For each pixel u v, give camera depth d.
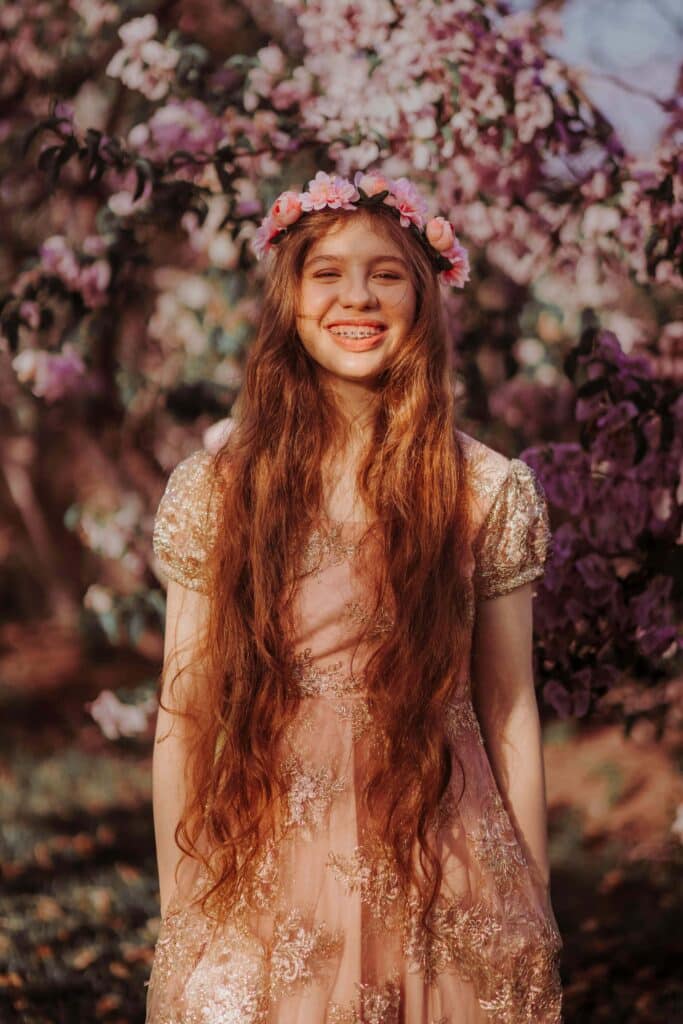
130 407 4.71
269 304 2.05
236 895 1.88
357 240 1.97
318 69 3.53
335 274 1.98
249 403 2.04
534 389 5.14
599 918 4.46
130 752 7.20
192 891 1.95
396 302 1.98
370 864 1.86
